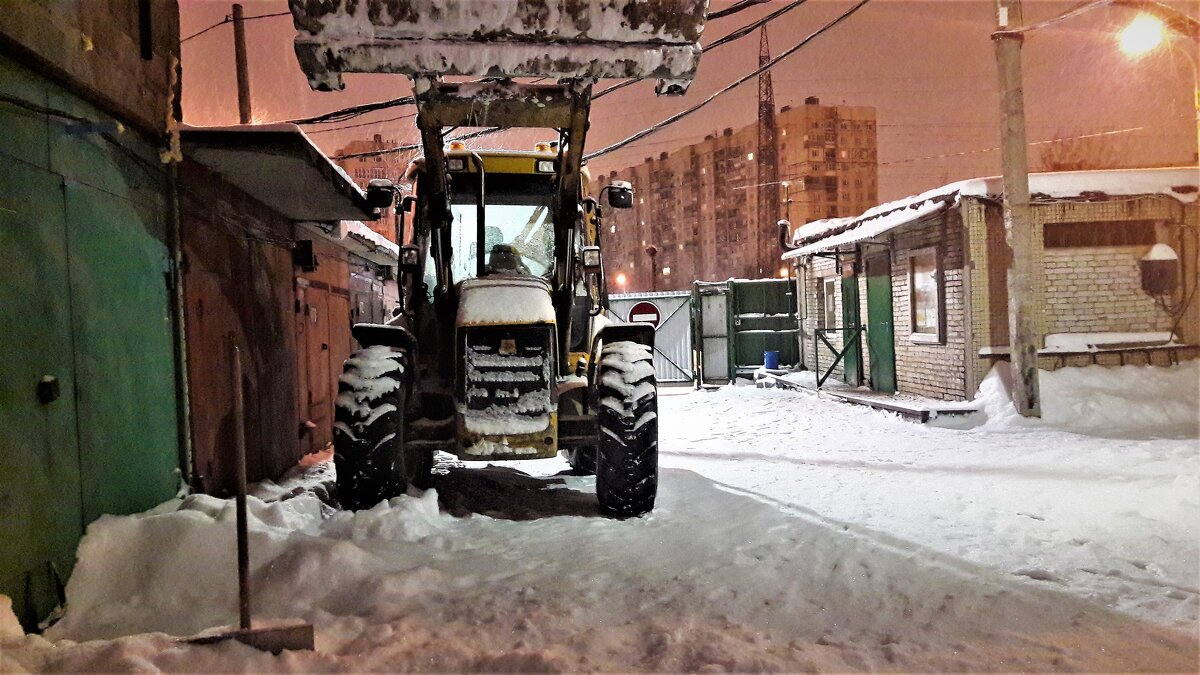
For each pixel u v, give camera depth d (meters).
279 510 4.55
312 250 7.91
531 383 4.96
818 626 3.38
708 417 11.72
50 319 3.44
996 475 6.62
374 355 5.06
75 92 3.74
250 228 6.39
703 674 2.80
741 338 16.92
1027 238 9.37
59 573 3.39
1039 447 7.88
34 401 3.28
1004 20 9.30
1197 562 4.22
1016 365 9.43
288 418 7.45
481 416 4.92
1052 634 3.28
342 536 4.41
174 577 3.62
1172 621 3.41
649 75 4.24
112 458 3.97
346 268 10.48
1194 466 6.45
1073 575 4.04
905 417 10.14
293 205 6.84
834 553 4.37
